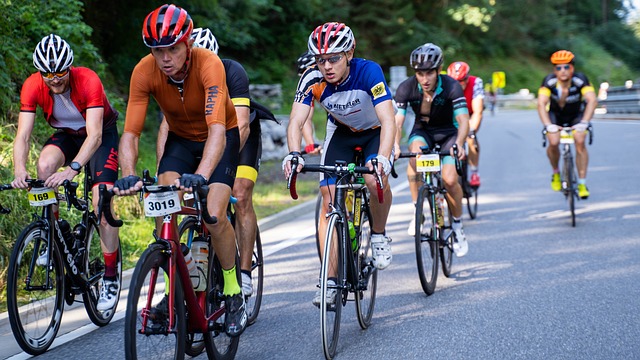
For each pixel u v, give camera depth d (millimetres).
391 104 4172
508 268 5777
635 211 8016
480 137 20875
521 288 5152
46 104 4340
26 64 8117
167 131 4281
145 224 7355
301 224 8320
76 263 4320
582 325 4258
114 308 4613
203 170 3238
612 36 70500
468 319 4465
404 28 39094
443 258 5504
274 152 14984
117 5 13469
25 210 5906
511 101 48625
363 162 4625
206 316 3625
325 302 3734
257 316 4668
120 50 14094
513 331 4191
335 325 3922
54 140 4527
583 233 7000
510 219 7961
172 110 3646
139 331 3041
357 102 4270
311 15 30875
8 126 7004
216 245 3666
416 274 5750
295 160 3881
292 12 29906
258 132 4574
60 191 6266
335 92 4266
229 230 3672
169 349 3258
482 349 3904
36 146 7117
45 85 4305
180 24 3258
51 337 4109
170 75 3406
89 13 13016
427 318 4535
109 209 3084
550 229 7293
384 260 4496
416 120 6164
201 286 3600
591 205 8562
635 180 10336
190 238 3674
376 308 4852
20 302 3922
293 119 4242
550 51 59031
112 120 4609
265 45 29391
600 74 60938
